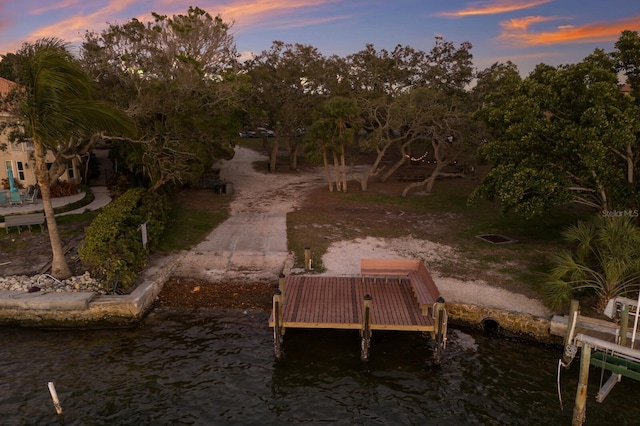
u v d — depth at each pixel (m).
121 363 12.80
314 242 21.62
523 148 17.83
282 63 38.44
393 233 23.11
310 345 13.93
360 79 41.31
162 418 10.63
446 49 42.28
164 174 24.20
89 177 34.84
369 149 33.41
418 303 14.26
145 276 17.33
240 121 33.56
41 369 12.48
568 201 17.27
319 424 10.53
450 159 32.78
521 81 18.69
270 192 33.28
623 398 11.47
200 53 26.94
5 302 14.71
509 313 14.55
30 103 14.20
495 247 20.80
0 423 10.34
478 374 12.49
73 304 14.66
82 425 10.36
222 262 19.38
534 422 10.66
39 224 21.77
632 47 16.06
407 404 11.25
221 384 11.94
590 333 12.78
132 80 23.14
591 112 15.06
